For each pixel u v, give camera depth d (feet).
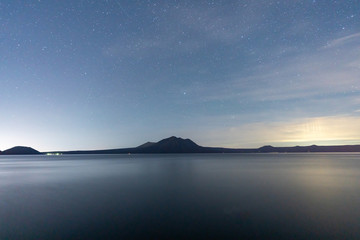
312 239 27.71
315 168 140.56
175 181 80.74
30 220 36.14
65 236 29.30
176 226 32.48
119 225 33.17
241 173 110.52
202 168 147.54
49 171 135.74
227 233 29.73
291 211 40.06
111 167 167.32
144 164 207.82
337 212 39.32
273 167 152.76
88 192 60.34
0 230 31.68
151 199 50.70
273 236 28.63
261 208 42.27
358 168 138.51
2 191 63.77
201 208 42.50
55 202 48.98
